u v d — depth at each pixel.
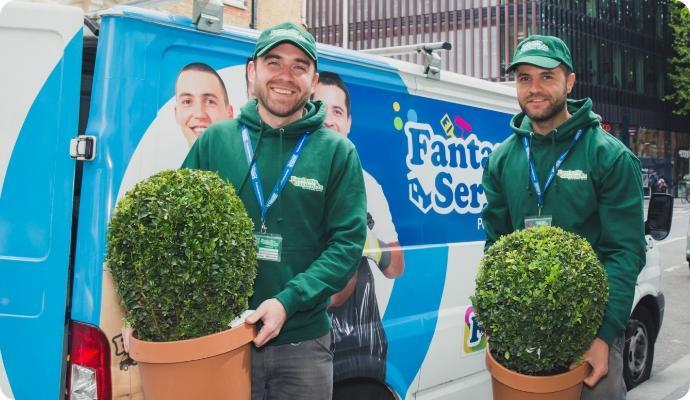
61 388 2.65
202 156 2.63
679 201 39.50
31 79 2.70
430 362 3.82
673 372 6.41
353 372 3.35
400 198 3.67
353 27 47.31
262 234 2.49
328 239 2.60
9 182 2.70
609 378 2.79
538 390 2.40
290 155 2.54
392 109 3.66
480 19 41.56
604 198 2.74
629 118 44.81
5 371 2.67
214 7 2.85
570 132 2.81
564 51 2.80
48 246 2.66
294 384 2.55
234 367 2.21
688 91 38.72
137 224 2.10
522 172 2.92
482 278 2.49
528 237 2.47
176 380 2.13
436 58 3.90
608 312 2.57
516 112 4.59
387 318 3.56
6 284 2.68
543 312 2.31
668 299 9.87
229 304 2.19
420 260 3.76
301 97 2.53
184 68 2.79
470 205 4.15
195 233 2.09
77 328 2.59
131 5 2.96
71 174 2.65
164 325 2.13
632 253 2.68
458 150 4.08
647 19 46.12
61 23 2.69
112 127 2.59
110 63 2.61
